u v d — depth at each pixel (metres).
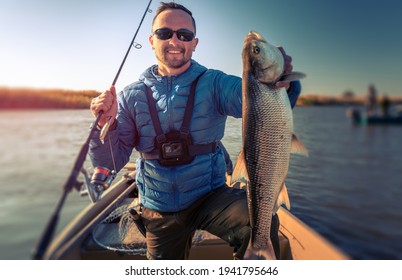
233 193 2.09
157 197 2.15
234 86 2.07
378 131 9.05
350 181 7.14
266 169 1.76
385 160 8.77
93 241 2.15
